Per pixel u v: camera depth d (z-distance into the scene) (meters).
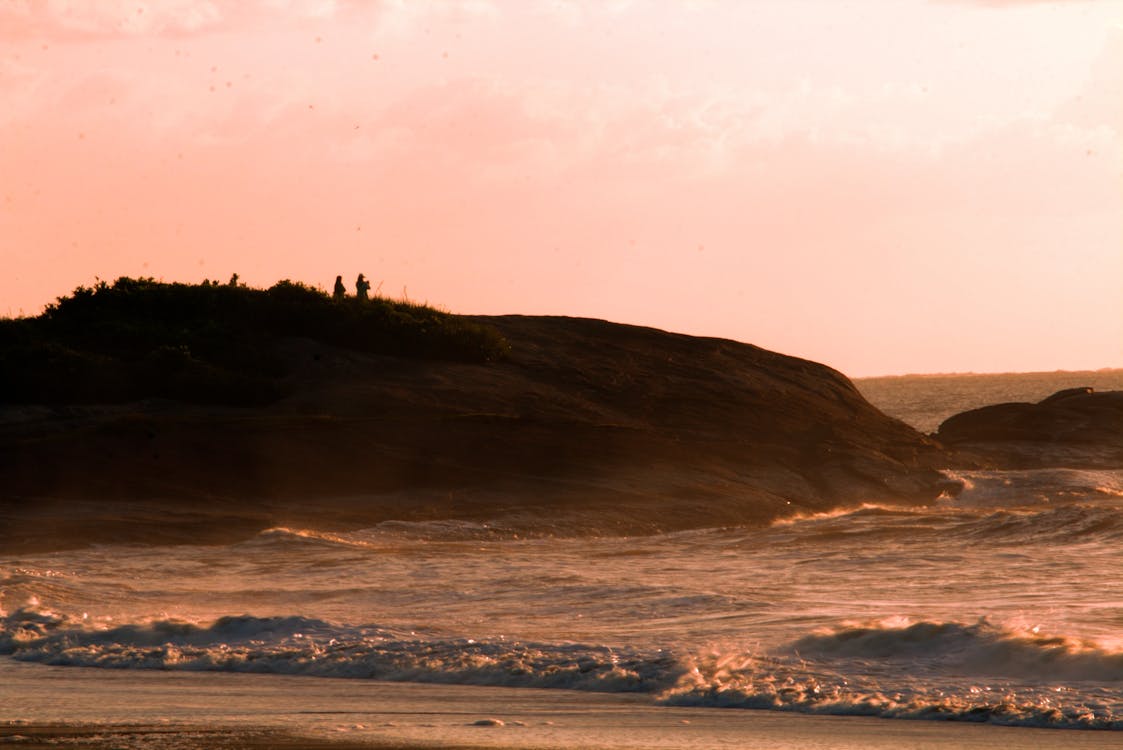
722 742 37.12
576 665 49.94
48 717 41.62
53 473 123.50
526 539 115.56
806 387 188.00
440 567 90.12
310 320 171.38
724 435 158.62
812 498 141.38
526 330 191.25
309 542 106.69
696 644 54.12
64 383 147.00
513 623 62.66
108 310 170.62
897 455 166.38
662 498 130.75
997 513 117.69
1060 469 175.00
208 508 120.19
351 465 131.88
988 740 37.25
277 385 153.62
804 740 37.34
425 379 161.88
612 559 95.31
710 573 84.06
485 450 137.88
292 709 43.28
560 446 140.88
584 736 37.88
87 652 56.88
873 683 45.59
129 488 122.56
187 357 153.88
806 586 75.31
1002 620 58.09
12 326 161.62
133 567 92.94
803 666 48.78
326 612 68.75
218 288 176.50
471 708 43.38
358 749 35.84
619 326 199.88
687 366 185.25
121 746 36.34
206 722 40.44
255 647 56.19
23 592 75.75
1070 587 71.50
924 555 90.62
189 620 62.94
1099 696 42.50
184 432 133.25
